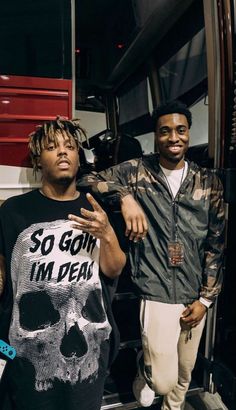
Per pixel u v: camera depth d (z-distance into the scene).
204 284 1.27
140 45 2.02
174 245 1.21
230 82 1.37
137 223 1.07
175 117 1.16
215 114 1.40
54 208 0.94
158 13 1.75
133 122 2.37
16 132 1.11
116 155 1.94
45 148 0.91
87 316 0.97
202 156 1.68
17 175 1.14
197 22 1.70
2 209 0.94
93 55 2.14
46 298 0.91
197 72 1.76
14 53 1.08
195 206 1.22
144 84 2.30
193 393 1.58
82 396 0.97
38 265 0.90
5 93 1.08
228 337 1.51
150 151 2.31
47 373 0.94
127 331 1.61
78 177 1.40
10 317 0.94
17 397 0.95
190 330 1.30
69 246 0.93
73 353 0.95
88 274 0.96
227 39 1.34
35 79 1.11
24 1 1.06
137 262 1.25
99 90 2.25
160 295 1.22
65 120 0.96
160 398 1.51
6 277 0.92
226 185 1.38
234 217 1.44
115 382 1.54
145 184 1.24
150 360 1.24
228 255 1.46
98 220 0.91
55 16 1.09
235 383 1.43
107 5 1.89
